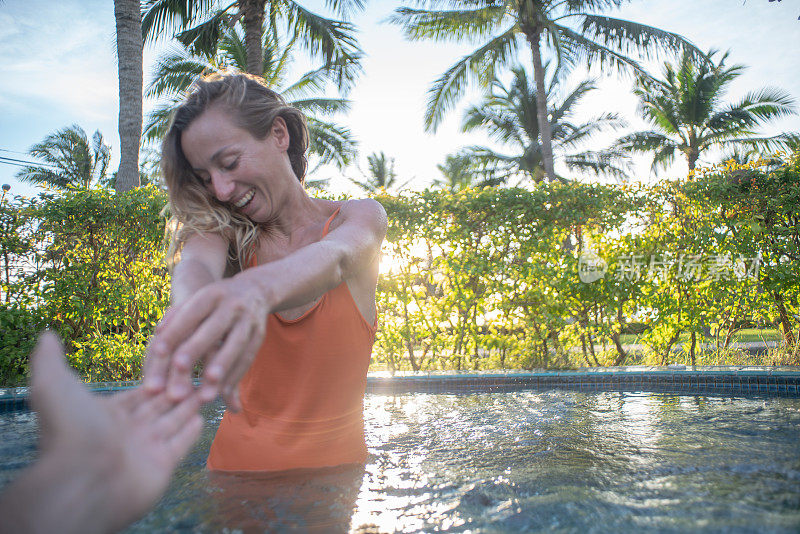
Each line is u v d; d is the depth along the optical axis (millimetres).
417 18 17641
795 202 6121
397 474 1162
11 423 2574
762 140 22797
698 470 1094
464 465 1271
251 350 522
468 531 736
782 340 6391
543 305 5895
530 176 23844
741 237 6090
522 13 17188
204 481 1110
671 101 23312
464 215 6098
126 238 5961
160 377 425
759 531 661
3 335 5598
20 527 274
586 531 705
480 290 6129
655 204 6266
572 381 4648
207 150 1080
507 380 4688
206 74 1149
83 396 316
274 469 1216
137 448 331
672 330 6152
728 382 4207
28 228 5934
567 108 23828
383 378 4707
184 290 833
